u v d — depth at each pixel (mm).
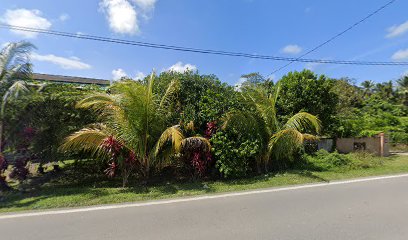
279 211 5098
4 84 6969
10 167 7352
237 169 8055
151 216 4906
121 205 5621
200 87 9047
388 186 7152
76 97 7867
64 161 8836
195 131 8391
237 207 5379
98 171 8719
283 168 9641
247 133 8602
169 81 8773
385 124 18938
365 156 11414
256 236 3953
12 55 7406
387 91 33500
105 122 7738
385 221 4520
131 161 7164
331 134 14094
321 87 12594
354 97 24859
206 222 4559
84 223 4590
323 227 4273
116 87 7344
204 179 8039
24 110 7230
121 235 4070
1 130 6855
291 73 13117
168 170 8711
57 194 6438
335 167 9711
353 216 4777
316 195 6254
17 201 5902
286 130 8469
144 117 7363
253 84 10008
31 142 7348
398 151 16109
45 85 7918
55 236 4062
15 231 4277
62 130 7762
